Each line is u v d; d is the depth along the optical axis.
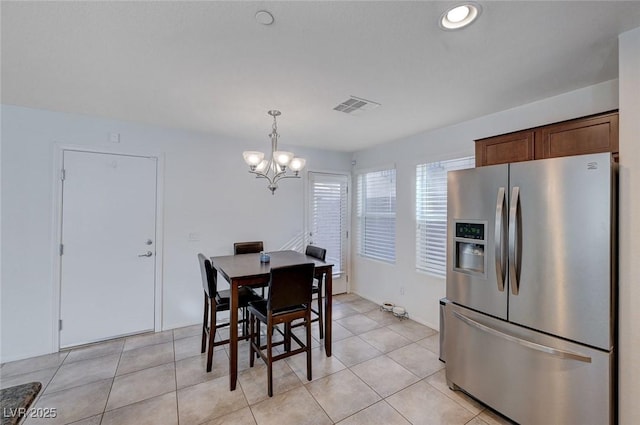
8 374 2.45
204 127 3.31
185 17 1.42
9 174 2.65
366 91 2.29
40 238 2.78
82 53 1.76
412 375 2.46
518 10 1.36
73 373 2.47
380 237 4.29
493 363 1.94
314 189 4.46
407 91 2.29
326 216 4.59
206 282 2.60
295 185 4.28
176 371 2.51
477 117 2.91
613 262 1.53
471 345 2.08
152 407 2.06
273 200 4.08
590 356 1.54
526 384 1.77
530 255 1.76
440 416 1.98
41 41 1.62
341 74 2.01
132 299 3.20
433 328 3.40
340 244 4.75
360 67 1.91
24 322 2.72
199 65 1.89
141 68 1.94
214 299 2.53
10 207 2.66
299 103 2.55
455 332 2.21
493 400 1.94
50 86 2.23
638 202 1.48
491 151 2.43
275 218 4.10
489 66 1.89
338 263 4.72
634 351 1.49
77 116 2.90
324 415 1.99
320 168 4.50
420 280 3.58
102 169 3.03
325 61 1.83
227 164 3.72
